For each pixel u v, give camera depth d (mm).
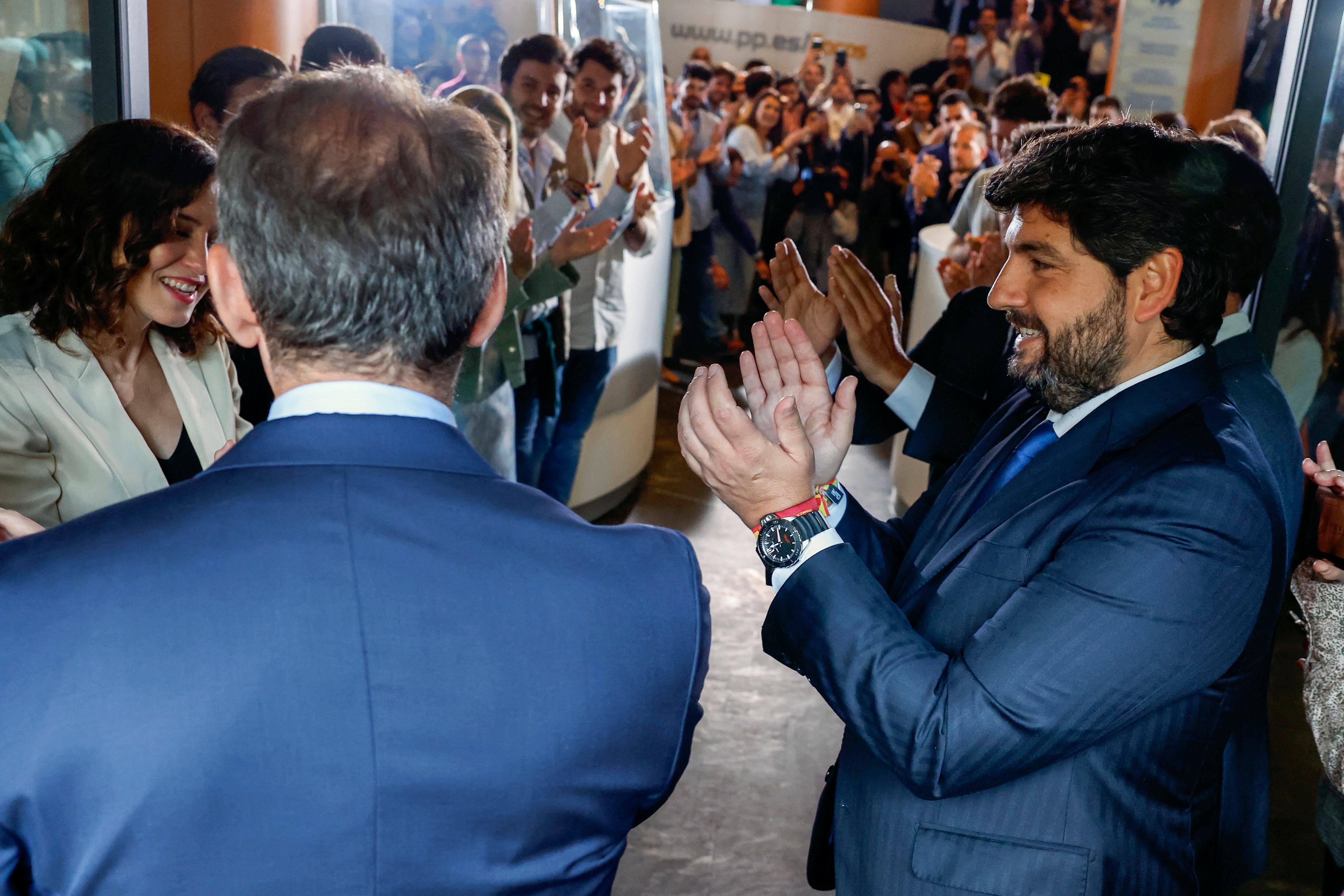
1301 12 2455
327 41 2092
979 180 3588
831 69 7086
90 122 1714
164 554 597
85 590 579
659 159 3439
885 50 7254
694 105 5902
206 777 577
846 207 6883
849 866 1104
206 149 1297
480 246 686
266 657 587
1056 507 1022
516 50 2576
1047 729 911
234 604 591
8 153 1688
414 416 686
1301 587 1361
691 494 4160
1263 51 3922
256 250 642
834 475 1138
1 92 1678
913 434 1596
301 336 657
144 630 576
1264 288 2604
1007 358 1596
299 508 625
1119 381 1067
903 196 7234
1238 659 1013
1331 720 1330
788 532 1005
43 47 1676
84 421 1262
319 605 603
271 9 2154
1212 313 1028
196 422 1415
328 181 628
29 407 1231
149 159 1232
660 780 717
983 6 7469
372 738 602
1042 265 1040
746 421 995
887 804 1061
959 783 936
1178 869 1016
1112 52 6789
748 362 1131
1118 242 989
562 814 659
